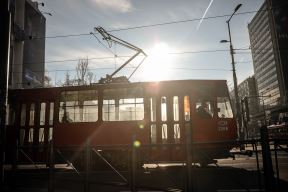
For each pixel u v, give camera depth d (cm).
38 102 1394
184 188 560
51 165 638
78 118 1339
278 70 9825
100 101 1334
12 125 1392
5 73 619
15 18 3903
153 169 958
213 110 1288
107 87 1342
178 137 1266
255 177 970
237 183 843
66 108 1359
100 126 1311
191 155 550
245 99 1330
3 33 622
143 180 985
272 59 10156
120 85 1336
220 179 962
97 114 1325
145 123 1287
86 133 1316
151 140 1273
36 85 5447
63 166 1343
